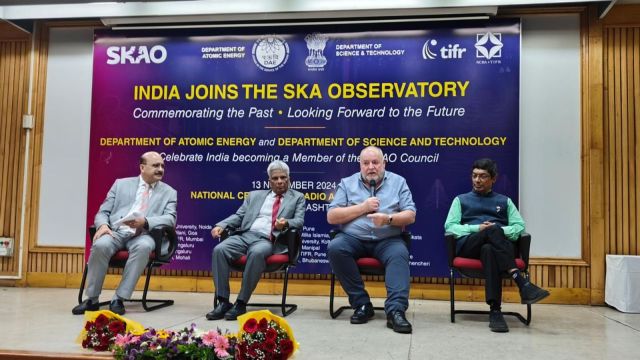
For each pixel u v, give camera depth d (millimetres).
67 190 4672
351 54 4371
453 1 4086
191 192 4480
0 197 4711
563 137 4188
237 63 4496
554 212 4164
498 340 2756
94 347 2271
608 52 4180
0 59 4746
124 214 3703
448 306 3920
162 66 4570
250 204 3670
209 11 4332
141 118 4566
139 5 4387
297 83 4422
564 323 3271
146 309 3553
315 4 4234
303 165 4375
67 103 4727
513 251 3145
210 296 4250
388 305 3025
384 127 4305
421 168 4250
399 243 3258
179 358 2004
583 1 3969
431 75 4273
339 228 3457
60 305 3688
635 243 4055
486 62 4219
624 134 4125
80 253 4582
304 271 4297
